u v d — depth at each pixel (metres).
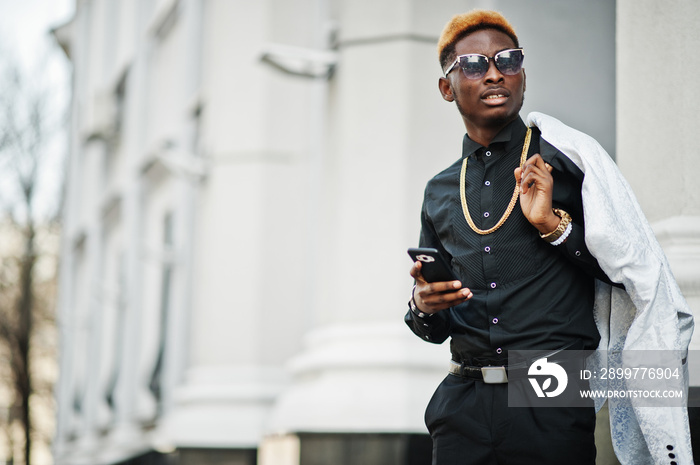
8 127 25.80
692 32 3.50
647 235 2.56
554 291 2.56
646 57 3.67
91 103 20.59
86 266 22.95
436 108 7.68
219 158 11.05
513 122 2.68
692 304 3.32
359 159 7.68
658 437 2.44
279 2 10.95
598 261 2.47
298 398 7.55
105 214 21.02
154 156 16.00
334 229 7.82
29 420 25.33
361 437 7.07
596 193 2.46
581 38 6.85
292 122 10.98
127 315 17.11
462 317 2.66
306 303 10.71
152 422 14.09
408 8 7.74
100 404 19.31
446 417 2.64
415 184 7.53
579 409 2.55
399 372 7.14
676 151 3.52
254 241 10.73
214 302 10.84
